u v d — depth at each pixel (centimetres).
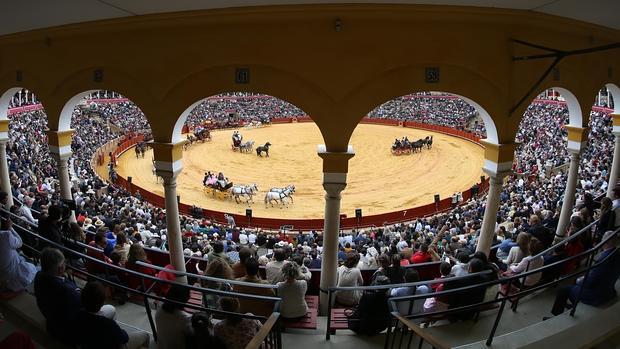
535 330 662
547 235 1020
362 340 737
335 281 939
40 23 934
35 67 1108
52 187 2505
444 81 890
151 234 1571
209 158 4391
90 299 532
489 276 758
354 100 882
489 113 941
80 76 1037
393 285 685
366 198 3159
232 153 4641
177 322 592
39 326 641
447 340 715
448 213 2592
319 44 854
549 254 987
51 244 738
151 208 2484
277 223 2588
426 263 1014
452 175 3728
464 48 873
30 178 2409
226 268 814
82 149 4056
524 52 922
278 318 545
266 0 743
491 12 823
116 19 880
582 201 1644
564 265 907
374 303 720
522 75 939
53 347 596
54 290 590
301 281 765
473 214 2250
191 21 857
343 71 862
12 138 3347
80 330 535
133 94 973
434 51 863
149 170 3850
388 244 1766
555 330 656
